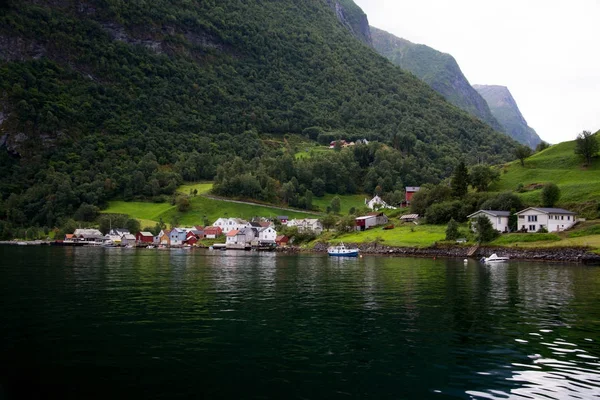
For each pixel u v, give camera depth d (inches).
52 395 789.9
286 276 2694.4
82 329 1238.9
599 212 5049.2
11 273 2682.1
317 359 993.5
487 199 5944.9
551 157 7677.2
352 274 2819.9
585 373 914.1
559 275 2738.7
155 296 1830.7
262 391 812.6
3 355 1003.9
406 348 1078.4
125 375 887.1
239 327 1279.5
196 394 798.5
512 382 864.9
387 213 7824.8
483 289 2086.6
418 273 2893.7
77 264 3489.2
